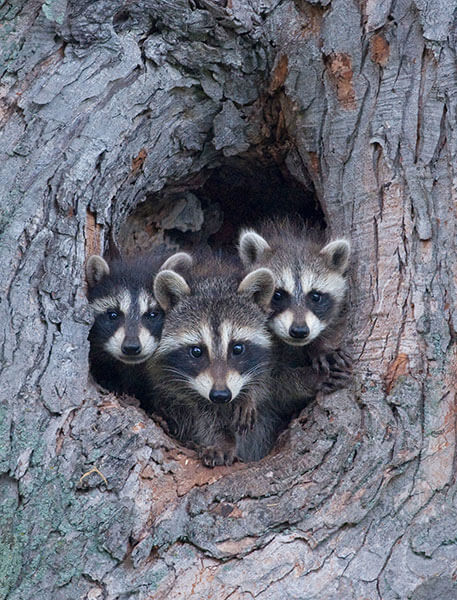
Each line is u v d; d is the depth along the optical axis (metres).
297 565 4.70
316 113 6.20
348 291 6.23
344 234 6.00
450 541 4.82
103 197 5.78
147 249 7.71
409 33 5.79
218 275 6.84
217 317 6.32
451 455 5.03
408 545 4.81
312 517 4.87
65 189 5.49
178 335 6.37
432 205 5.56
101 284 6.38
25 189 5.40
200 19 6.02
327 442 5.20
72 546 4.65
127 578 4.62
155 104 6.10
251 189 7.61
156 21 6.03
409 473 5.00
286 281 6.62
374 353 5.43
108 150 5.76
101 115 5.77
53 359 5.06
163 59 6.08
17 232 5.27
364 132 5.94
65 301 5.27
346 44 5.98
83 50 5.77
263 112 6.54
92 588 4.58
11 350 4.99
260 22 6.20
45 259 5.31
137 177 6.34
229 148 6.70
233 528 4.79
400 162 5.74
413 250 5.54
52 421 4.92
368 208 5.87
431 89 5.69
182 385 6.43
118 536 4.68
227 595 4.59
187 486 5.04
